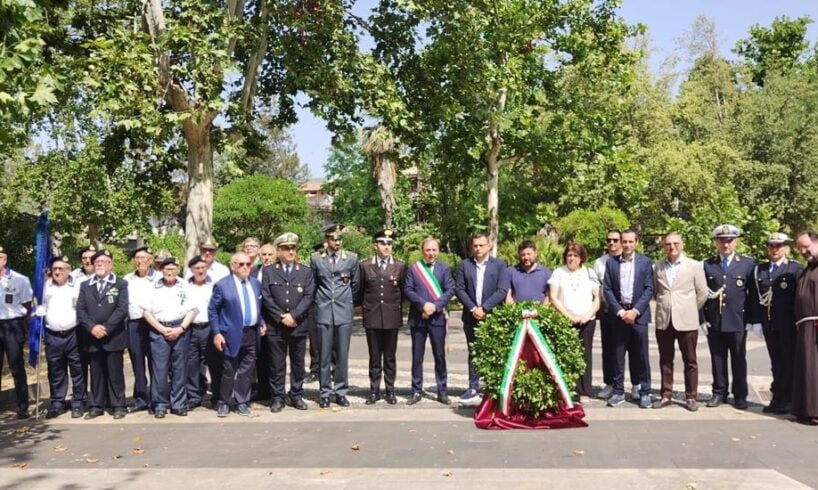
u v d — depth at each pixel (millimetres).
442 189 22656
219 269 10430
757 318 9000
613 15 20344
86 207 25062
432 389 11023
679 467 6605
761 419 8547
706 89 37938
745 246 15820
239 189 29703
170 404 9578
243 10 15914
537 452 7211
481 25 18125
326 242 10117
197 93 13562
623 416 8781
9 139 8734
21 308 9641
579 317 9758
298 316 9492
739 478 6254
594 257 26094
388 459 7066
